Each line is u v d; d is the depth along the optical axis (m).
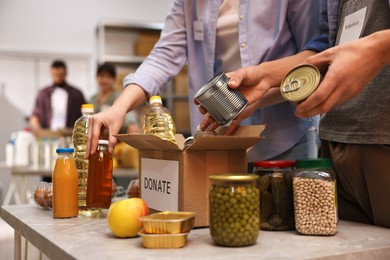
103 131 1.42
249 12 1.41
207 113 1.14
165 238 0.90
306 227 1.01
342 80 0.87
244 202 0.90
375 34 0.87
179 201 1.10
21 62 6.15
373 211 1.12
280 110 1.45
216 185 0.93
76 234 1.05
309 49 1.25
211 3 1.49
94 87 6.43
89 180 1.32
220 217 0.91
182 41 1.61
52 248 0.96
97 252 0.87
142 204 1.02
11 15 6.14
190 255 0.84
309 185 1.02
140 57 6.26
